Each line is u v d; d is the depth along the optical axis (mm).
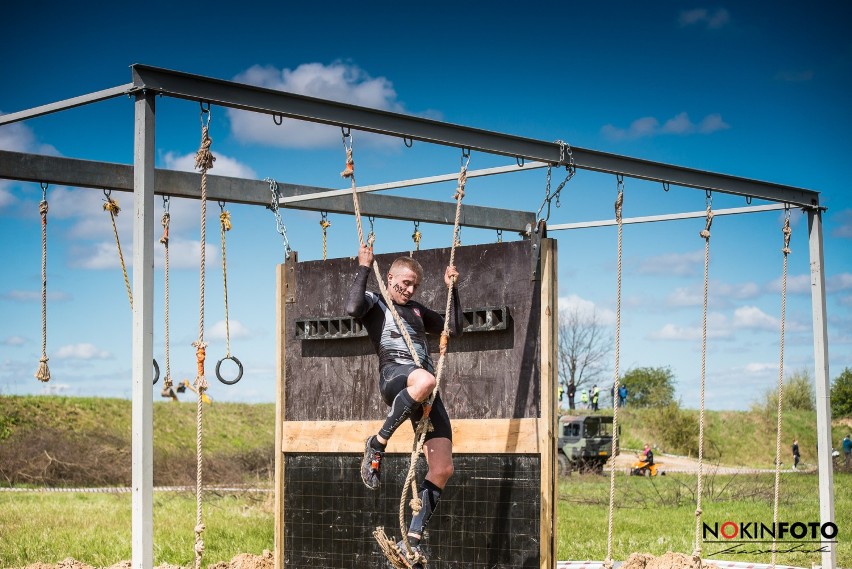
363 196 9445
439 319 6320
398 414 5711
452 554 7051
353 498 7594
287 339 8102
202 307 6250
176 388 7664
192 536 13328
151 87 5898
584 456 30953
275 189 8766
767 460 41312
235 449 35344
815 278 9102
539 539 6719
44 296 7984
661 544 12914
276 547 7863
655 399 53531
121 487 25453
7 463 25891
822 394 8969
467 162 7000
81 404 33938
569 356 47781
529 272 6996
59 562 9961
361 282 6035
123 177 8344
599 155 7605
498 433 6969
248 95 6266
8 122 6914
